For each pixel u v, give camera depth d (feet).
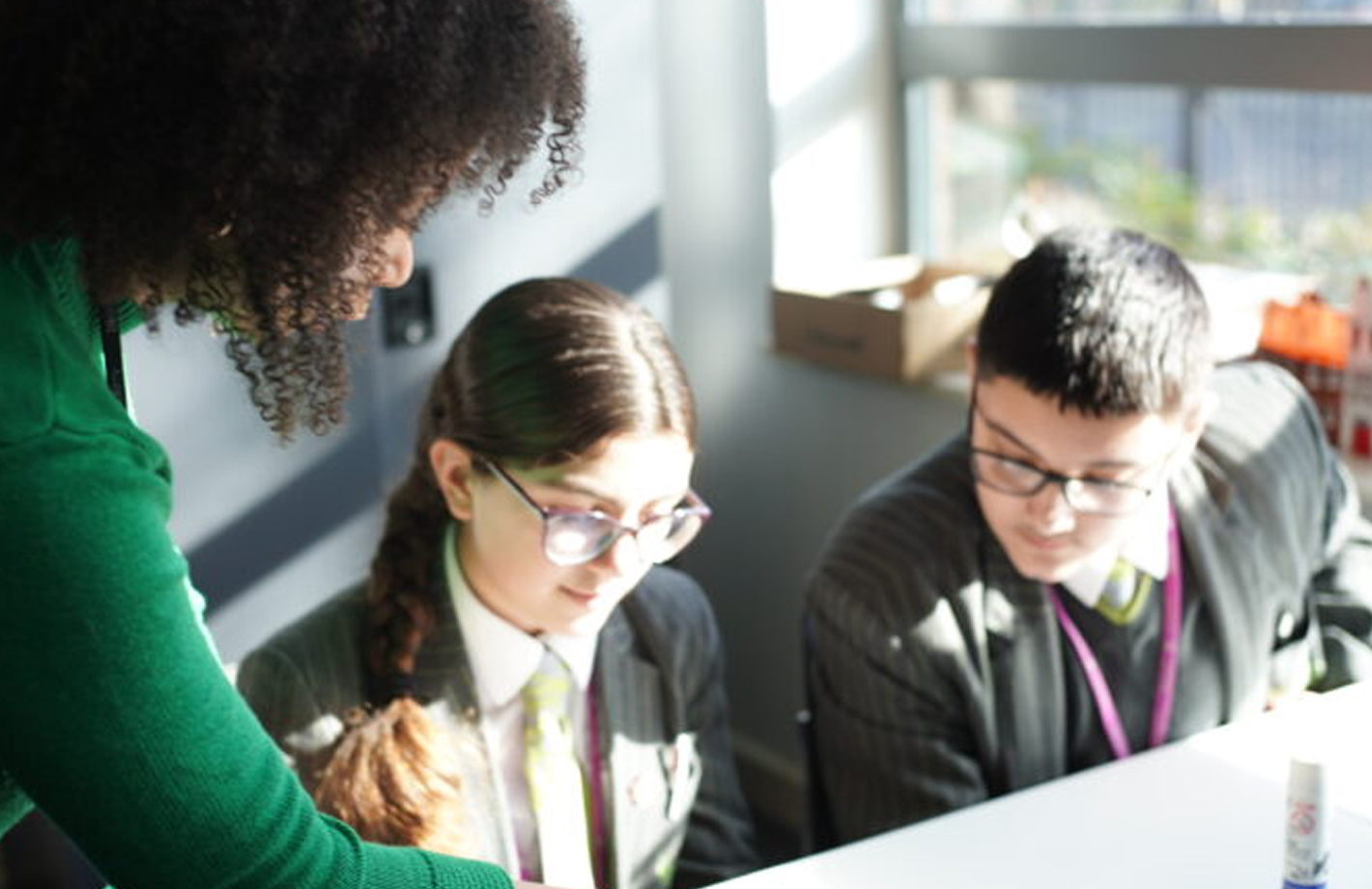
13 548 2.89
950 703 5.75
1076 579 5.81
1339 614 6.35
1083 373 5.19
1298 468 6.29
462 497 5.12
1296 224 8.19
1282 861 4.72
